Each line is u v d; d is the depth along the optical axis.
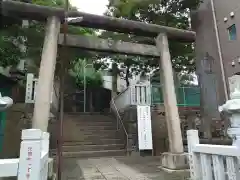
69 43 6.32
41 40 9.28
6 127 8.66
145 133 8.73
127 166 6.81
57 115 11.51
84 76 17.69
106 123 11.71
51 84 5.70
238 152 2.81
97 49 6.64
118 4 10.23
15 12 5.79
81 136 10.23
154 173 5.81
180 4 10.66
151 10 10.43
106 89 18.23
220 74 10.98
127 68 14.49
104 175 5.63
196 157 3.78
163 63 7.11
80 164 7.12
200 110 11.30
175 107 6.78
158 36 7.38
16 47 9.04
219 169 3.16
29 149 2.58
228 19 10.76
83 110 17.02
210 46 11.71
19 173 2.52
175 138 6.47
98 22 6.51
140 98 9.45
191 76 14.80
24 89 11.05
